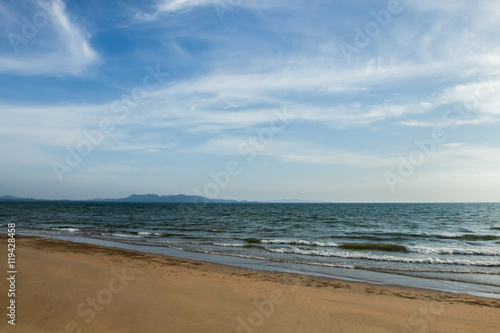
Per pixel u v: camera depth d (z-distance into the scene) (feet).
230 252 58.85
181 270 40.40
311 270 44.39
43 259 39.09
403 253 59.52
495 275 42.55
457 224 136.26
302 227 118.01
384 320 24.02
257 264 48.01
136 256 50.98
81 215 190.19
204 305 24.90
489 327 23.53
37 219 151.64
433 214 220.84
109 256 49.47
